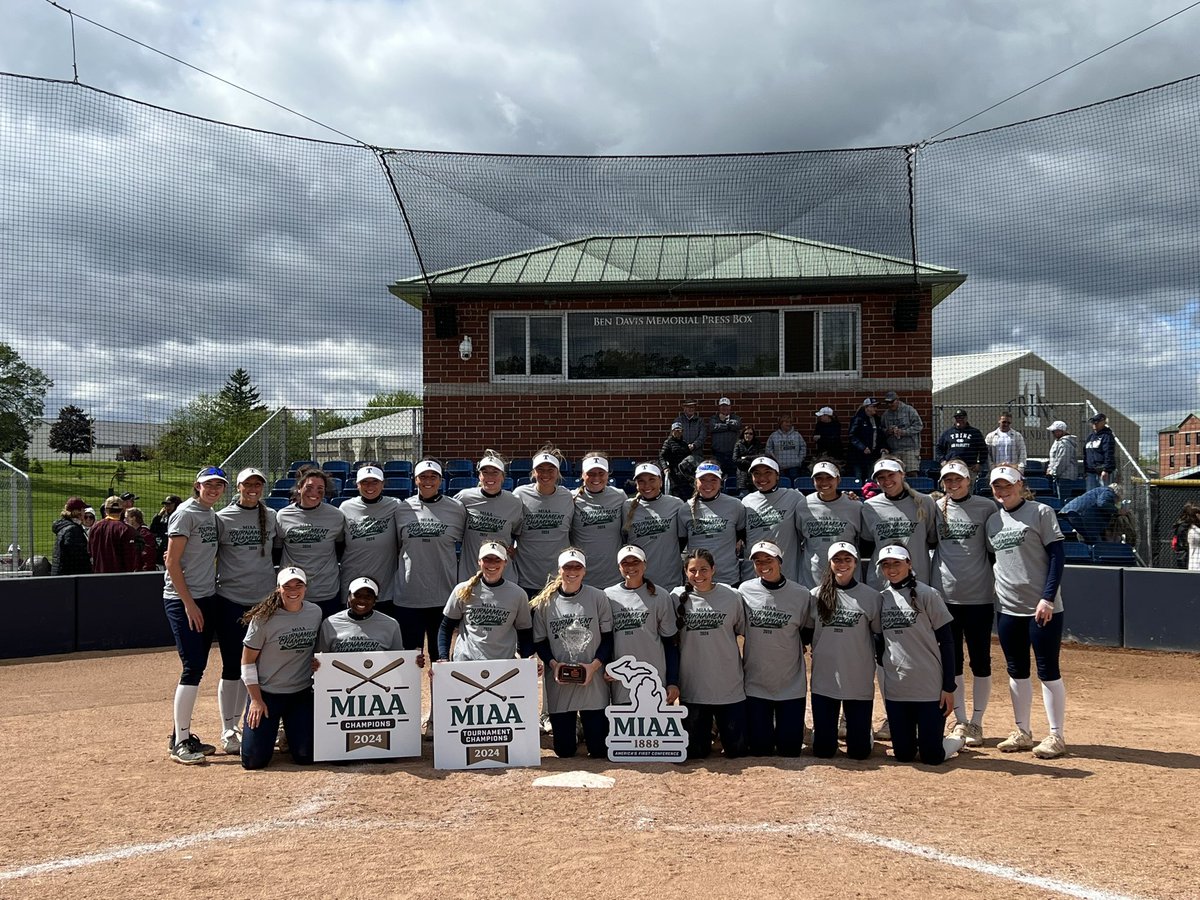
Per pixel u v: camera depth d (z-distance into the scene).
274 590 6.48
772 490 7.21
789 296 14.20
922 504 6.77
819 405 14.10
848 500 6.98
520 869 4.12
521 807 5.11
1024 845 4.44
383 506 7.00
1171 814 4.96
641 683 6.21
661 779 5.67
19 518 11.91
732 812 4.98
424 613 6.95
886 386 14.01
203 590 6.42
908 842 4.48
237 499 6.82
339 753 6.17
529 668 6.13
